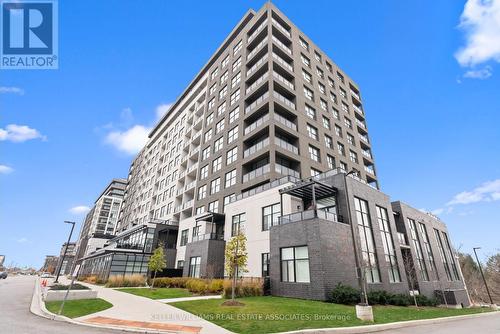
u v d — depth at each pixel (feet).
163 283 92.32
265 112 113.80
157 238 137.49
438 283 96.37
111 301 54.29
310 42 152.46
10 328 31.58
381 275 70.69
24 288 92.02
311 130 120.26
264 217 85.40
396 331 35.96
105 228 351.87
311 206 80.28
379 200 84.79
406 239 91.71
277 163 100.73
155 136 245.65
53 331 30.27
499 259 169.27
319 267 57.21
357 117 170.81
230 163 117.80
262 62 122.11
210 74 171.32
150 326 32.83
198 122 165.07
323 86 144.87
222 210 111.75
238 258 60.95
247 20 154.81
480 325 45.11
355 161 144.05
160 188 191.72
